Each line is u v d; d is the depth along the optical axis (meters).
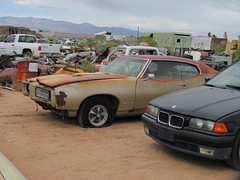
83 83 5.48
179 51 40.62
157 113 4.32
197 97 4.30
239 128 3.60
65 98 5.27
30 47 18.05
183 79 6.66
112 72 6.66
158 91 6.24
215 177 3.55
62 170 3.61
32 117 6.39
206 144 3.63
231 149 3.61
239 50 26.27
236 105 3.80
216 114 3.66
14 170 1.84
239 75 4.92
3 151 4.23
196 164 4.00
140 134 5.43
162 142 4.19
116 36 71.75
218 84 4.96
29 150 4.30
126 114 6.07
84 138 4.99
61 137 5.00
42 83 5.64
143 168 3.79
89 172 3.58
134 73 6.30
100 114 5.76
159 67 6.49
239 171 3.77
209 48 49.78
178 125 3.93
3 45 17.89
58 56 18.17
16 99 8.47
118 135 5.29
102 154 4.25
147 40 39.50
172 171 3.72
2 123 5.77
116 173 3.59
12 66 12.66
